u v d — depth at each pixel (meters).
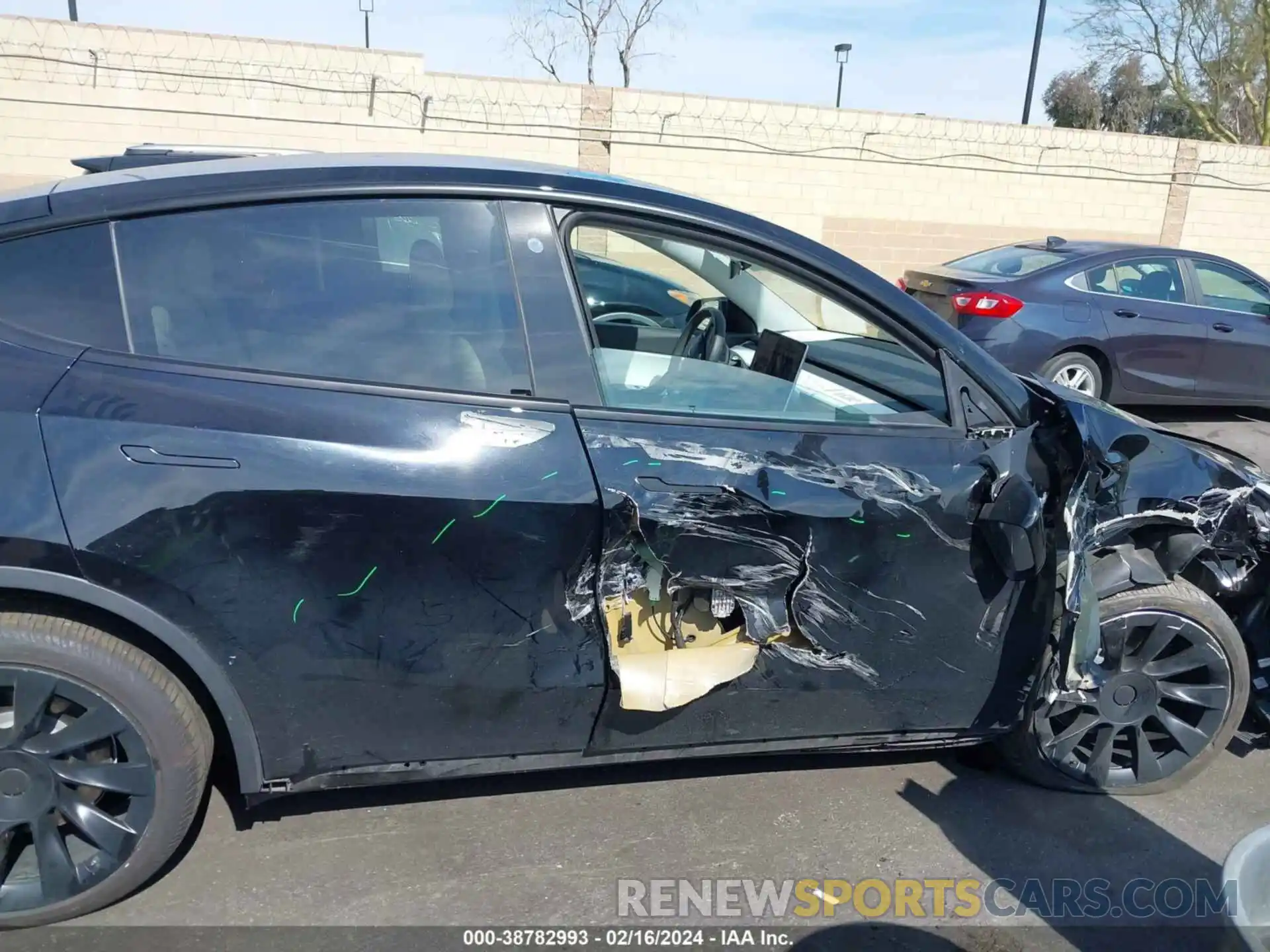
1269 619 3.14
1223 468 2.99
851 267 2.66
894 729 2.79
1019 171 14.82
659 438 2.40
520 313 2.40
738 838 2.79
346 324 2.31
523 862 2.64
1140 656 2.95
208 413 2.15
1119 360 7.55
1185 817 2.98
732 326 2.92
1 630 2.10
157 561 2.11
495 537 2.29
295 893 2.48
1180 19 22.47
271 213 2.31
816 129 13.80
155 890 2.47
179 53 11.84
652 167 13.41
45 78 11.56
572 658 2.43
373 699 2.35
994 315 7.36
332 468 2.19
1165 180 15.56
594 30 22.69
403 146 12.71
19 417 2.06
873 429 2.60
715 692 2.57
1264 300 8.07
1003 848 2.80
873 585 2.58
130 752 2.24
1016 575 2.61
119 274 2.21
